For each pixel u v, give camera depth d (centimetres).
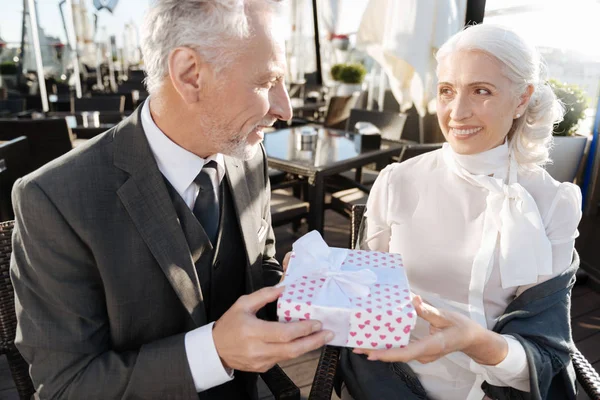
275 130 354
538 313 101
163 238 87
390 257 97
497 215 103
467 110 98
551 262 100
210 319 106
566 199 104
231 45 74
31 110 550
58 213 80
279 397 100
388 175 120
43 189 80
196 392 82
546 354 96
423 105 426
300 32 778
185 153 91
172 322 93
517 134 104
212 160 101
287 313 76
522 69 93
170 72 77
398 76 444
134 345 91
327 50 716
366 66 665
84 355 85
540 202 105
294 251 92
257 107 81
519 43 92
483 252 103
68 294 83
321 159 263
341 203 294
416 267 113
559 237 104
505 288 103
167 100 83
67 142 340
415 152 244
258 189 120
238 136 85
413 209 115
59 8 653
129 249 85
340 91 643
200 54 74
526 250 100
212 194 99
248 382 114
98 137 92
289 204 275
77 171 83
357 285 79
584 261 288
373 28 435
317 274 84
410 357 77
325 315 75
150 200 87
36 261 81
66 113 408
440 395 107
